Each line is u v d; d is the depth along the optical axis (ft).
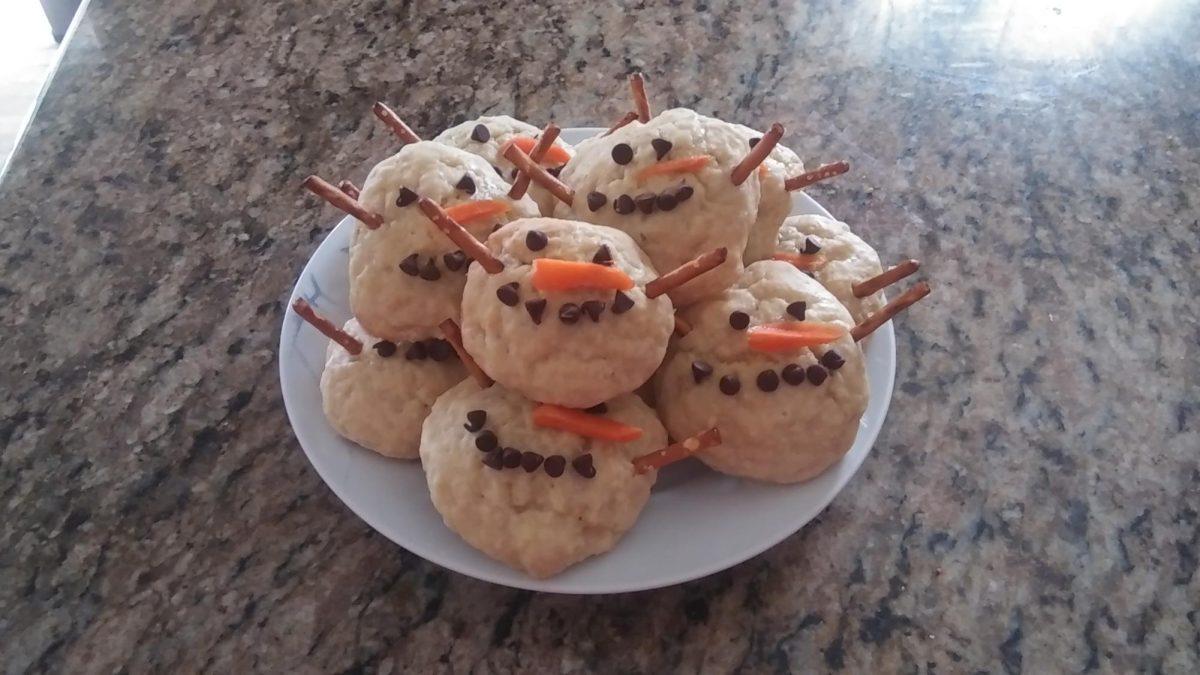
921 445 1.12
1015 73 1.59
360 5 1.67
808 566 1.01
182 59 1.57
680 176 0.98
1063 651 0.96
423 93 1.53
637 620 0.97
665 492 0.99
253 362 1.20
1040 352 1.22
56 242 1.31
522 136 1.16
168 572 1.00
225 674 0.93
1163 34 1.66
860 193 1.41
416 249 0.98
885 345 1.10
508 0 1.69
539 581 0.91
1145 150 1.47
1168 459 1.11
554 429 0.93
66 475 1.08
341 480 0.99
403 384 1.01
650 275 0.93
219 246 1.32
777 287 1.00
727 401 0.95
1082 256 1.33
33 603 0.98
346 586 0.99
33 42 2.58
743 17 1.67
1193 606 0.99
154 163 1.42
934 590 1.00
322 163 1.43
